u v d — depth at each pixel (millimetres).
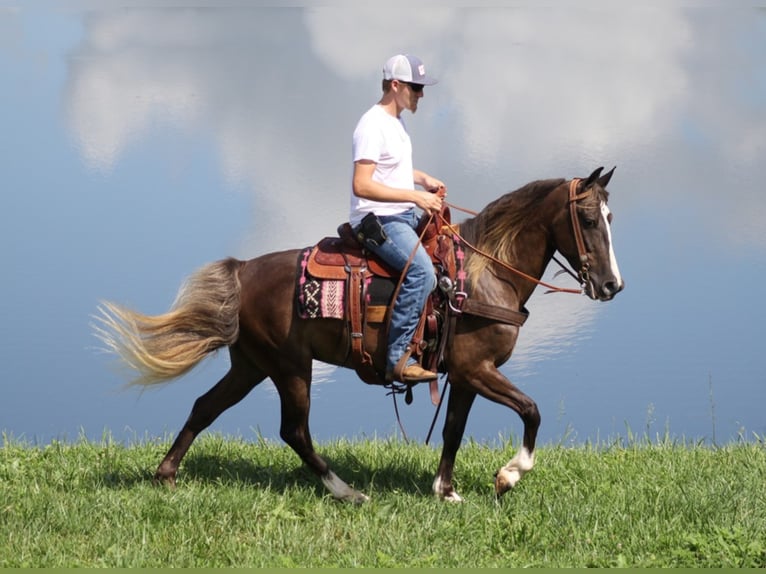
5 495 8773
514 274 8891
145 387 8922
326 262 8719
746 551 7820
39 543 7820
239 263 9031
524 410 8773
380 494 9266
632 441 11586
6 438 10852
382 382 8922
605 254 8664
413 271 8492
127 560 7559
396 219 8617
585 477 9758
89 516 8281
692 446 11367
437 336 8734
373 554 7863
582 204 8656
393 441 11156
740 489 9219
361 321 8625
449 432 9242
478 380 8812
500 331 8750
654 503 8828
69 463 9828
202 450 10391
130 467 9727
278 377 8961
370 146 8477
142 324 8773
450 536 8273
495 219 8906
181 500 8617
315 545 7996
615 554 7961
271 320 8805
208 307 8789
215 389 9289
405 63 8594
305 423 9023
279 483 9500
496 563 7750
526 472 8914
